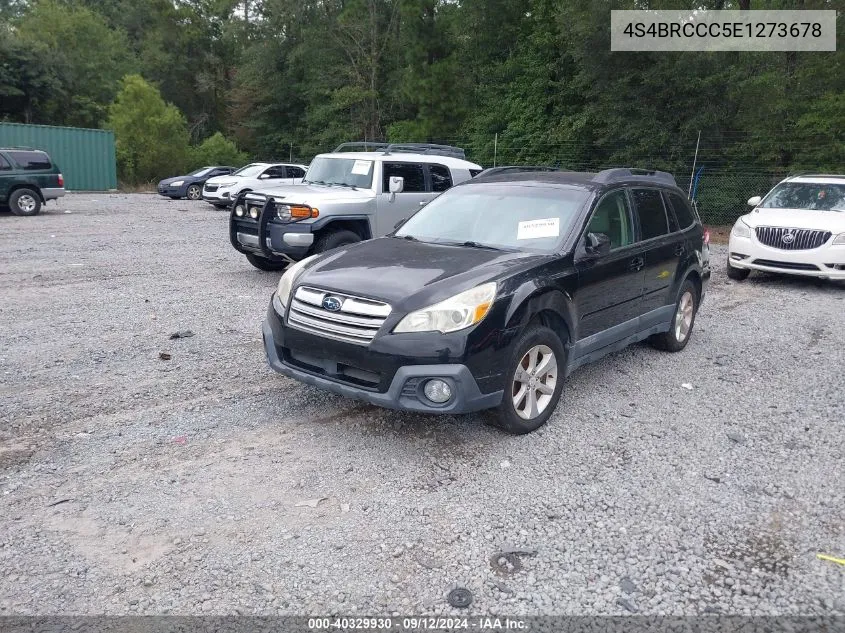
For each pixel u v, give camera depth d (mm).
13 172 18859
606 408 5426
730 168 19688
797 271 10625
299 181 11125
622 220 5840
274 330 4863
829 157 18516
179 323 7727
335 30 41938
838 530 3719
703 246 7133
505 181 6129
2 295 8938
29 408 5148
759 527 3730
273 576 3225
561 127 24297
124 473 4176
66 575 3207
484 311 4312
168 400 5371
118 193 31797
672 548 3506
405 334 4234
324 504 3865
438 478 4188
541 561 3379
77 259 11930
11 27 45656
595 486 4137
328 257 5223
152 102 37656
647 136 20297
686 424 5148
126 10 60719
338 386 4512
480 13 30375
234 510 3781
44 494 3912
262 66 46000
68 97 41719
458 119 30688
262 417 5066
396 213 10336
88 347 6738
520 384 4758
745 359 6902
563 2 22906
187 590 3117
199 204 25938
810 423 5223
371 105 40344
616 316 5652
